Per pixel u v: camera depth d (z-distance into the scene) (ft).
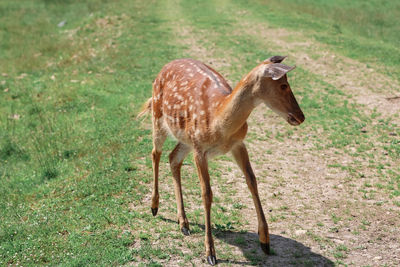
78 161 26.68
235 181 23.27
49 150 28.96
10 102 37.88
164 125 19.44
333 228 18.22
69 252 16.80
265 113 33.55
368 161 25.40
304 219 19.21
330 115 32.37
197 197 21.48
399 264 15.47
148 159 25.72
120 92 38.11
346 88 37.88
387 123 30.78
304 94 36.42
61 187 23.48
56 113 34.91
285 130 30.42
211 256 15.80
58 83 41.11
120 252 16.56
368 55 46.91
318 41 52.44
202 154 16.62
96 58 48.14
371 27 58.49
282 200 21.21
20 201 22.50
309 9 68.13
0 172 27.09
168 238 17.67
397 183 22.58
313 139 28.81
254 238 17.56
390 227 18.24
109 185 22.68
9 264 16.43
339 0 76.89
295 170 24.61
